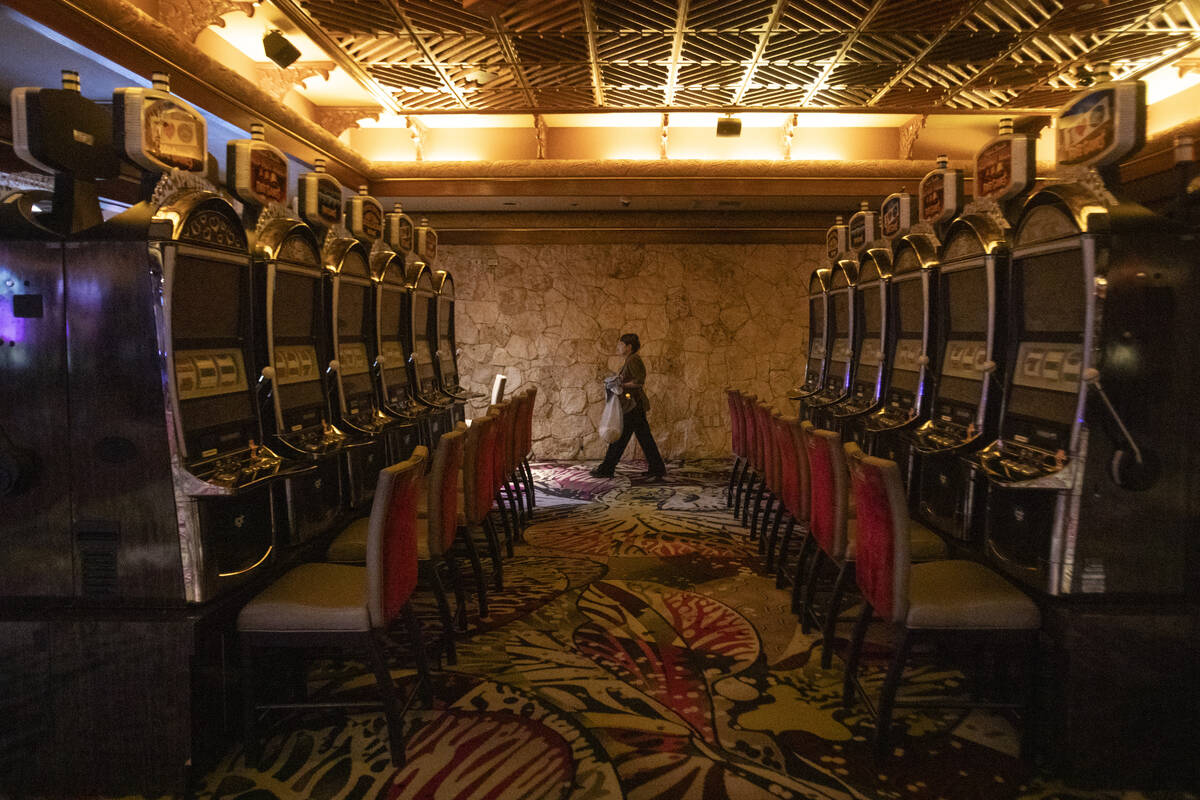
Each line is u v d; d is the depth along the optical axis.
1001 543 2.93
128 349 2.43
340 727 2.84
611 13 4.47
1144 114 2.48
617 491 7.34
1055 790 2.46
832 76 5.70
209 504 2.53
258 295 3.24
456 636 3.72
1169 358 2.51
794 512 4.16
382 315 5.27
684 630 3.78
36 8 3.17
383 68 5.44
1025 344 3.00
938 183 4.14
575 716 2.90
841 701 3.02
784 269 8.93
